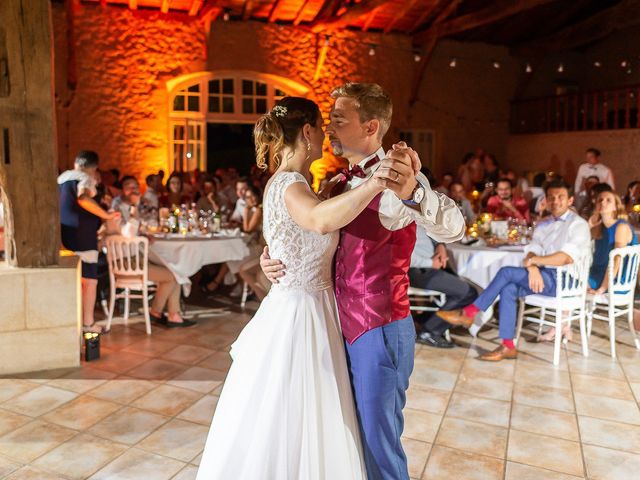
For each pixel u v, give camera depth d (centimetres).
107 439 293
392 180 144
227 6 1045
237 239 534
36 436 296
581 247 406
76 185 450
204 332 486
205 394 352
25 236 383
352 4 1055
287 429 171
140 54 1009
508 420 321
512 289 421
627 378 386
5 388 358
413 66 1216
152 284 540
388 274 174
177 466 268
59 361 393
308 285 177
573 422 319
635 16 998
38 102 377
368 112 175
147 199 711
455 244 503
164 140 1038
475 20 1010
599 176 864
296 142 178
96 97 991
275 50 1098
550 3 1142
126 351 432
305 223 161
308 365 172
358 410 178
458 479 259
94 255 460
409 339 181
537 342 464
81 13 969
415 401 345
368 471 179
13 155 375
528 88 1368
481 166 1049
